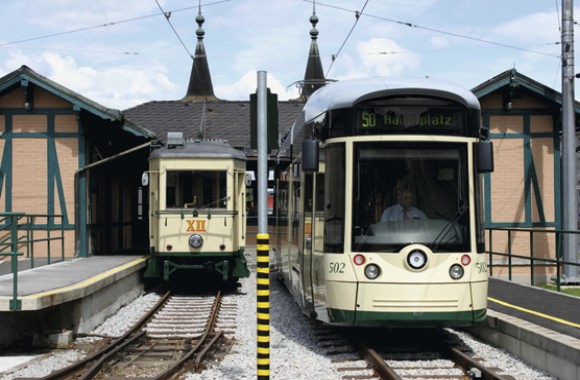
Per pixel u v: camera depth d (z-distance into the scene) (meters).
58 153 18.17
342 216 9.25
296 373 8.38
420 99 9.33
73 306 11.05
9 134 18.19
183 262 16.80
